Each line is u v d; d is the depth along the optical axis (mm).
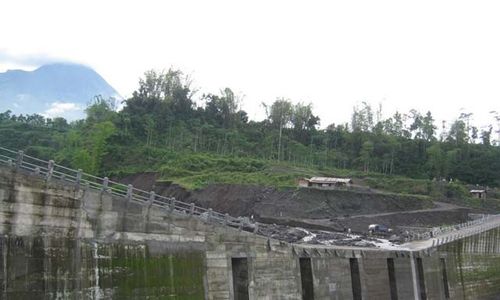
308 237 71312
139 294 35969
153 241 37656
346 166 173625
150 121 154125
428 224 114812
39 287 31281
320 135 191625
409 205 125875
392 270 60969
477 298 82062
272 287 45594
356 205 119562
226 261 42250
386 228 99875
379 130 195375
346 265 53906
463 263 80125
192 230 40312
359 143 186750
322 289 50219
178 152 144875
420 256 65750
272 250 46406
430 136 195250
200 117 176000
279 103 193250
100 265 34375
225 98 184375
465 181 171875
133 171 133500
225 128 175500
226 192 118812
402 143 187125
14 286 30250
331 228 97375
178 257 38938
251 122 190625
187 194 119188
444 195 146250
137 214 37062
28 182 31797
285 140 176250
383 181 150500
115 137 144000
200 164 138000
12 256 30438
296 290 47750
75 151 121938
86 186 34594
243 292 43938
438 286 68875
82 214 34125
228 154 155625
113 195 36000
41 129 157625
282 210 111125
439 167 170500
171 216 39094
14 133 147750
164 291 37438
